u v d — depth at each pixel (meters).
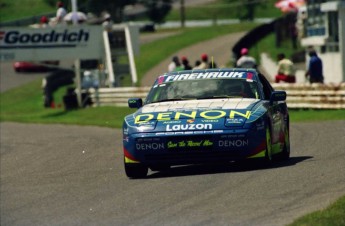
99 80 99.06
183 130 33.22
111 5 162.88
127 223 25.41
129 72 100.56
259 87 35.94
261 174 32.06
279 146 36.28
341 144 41.44
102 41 98.31
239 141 32.88
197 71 37.19
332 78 97.31
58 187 34.94
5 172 43.06
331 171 31.64
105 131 62.69
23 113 106.75
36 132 66.12
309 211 24.55
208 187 30.38
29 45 96.75
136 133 33.75
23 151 52.81
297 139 46.44
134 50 100.31
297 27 123.12
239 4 197.62
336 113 63.31
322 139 44.88
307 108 68.81
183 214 25.95
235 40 155.12
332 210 23.48
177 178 33.34
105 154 46.66
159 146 33.41
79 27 97.50
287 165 34.44
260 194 28.02
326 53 98.50
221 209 26.17
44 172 41.28
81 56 97.62
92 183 34.97
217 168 35.59
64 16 99.75
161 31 186.00
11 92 128.25
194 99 35.53
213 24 198.38
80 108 93.69
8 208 30.78
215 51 145.12
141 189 31.55
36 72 144.00
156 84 36.94
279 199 26.89
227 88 35.78
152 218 25.80
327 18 96.75
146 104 36.22
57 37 97.19
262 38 134.25
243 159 33.12
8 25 99.69
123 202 29.17
